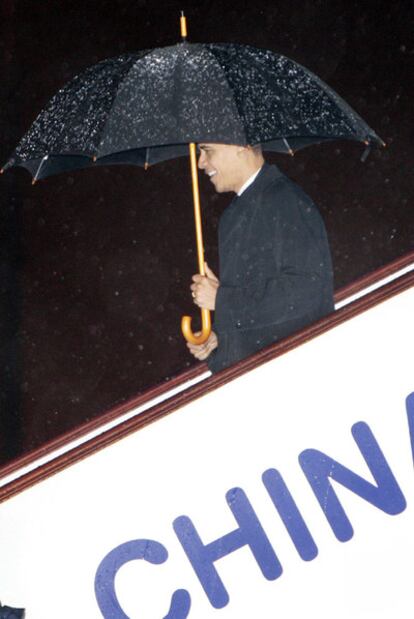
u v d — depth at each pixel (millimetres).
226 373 8852
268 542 8758
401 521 8695
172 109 9438
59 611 8852
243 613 8750
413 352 8742
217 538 8781
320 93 9688
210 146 10289
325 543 8734
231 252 10203
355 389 8766
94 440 8891
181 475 8820
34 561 8891
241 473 8781
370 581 8695
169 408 8852
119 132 9523
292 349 8812
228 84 9492
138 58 9945
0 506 8938
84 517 8875
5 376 22203
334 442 8750
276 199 10031
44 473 8914
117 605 8828
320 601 8711
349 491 8734
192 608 8781
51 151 9773
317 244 9859
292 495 8758
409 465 8703
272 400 8797
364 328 8781
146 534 8828
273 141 11281
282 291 9703
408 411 8719
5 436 22000
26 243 22688
